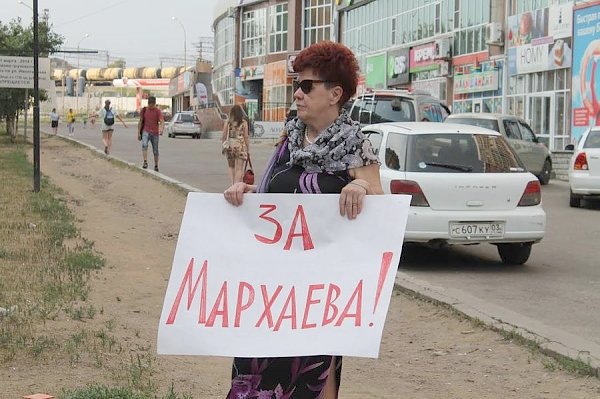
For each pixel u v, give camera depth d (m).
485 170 10.60
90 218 14.34
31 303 7.55
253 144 44.84
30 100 41.97
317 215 3.58
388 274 3.50
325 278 3.55
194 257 3.63
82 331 6.73
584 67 29.88
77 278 8.92
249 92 71.94
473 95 38.59
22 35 42.03
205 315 3.58
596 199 18.66
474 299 8.46
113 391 5.14
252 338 3.53
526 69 33.88
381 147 11.14
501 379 6.27
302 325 3.51
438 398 5.89
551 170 24.83
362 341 3.45
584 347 6.73
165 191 18.25
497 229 10.48
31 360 5.91
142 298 8.54
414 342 7.30
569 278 10.28
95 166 24.66
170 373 6.02
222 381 6.01
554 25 31.83
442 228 10.34
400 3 46.41
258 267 3.60
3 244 10.69
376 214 3.54
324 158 3.60
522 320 7.63
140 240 12.39
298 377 3.56
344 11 56.03
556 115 32.19
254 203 3.64
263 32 67.88
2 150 32.34
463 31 39.12
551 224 15.40
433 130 10.92
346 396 5.89
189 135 53.66
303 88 3.61
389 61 47.25
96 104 128.38
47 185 18.67
